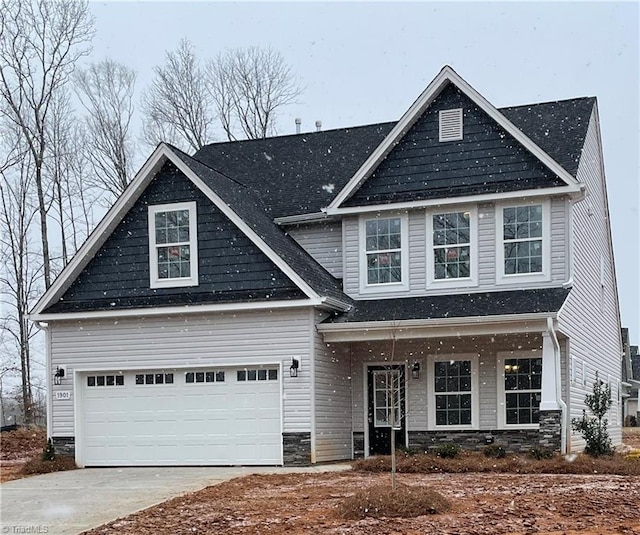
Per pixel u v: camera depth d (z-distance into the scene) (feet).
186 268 63.57
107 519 39.22
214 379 61.72
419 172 64.75
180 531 34.63
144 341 63.36
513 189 61.05
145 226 64.90
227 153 84.07
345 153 78.48
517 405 61.52
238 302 60.29
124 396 63.82
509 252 61.98
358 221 66.13
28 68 111.65
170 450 62.18
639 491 40.11
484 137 63.46
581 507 35.99
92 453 63.98
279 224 70.69
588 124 68.33
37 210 120.88
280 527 34.19
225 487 47.16
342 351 64.90
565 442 55.57
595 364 73.87
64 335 65.36
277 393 59.93
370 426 65.67
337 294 63.16
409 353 64.80
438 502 36.47
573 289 61.21
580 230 66.18
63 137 121.08
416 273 64.28
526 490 41.27
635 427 162.91
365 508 36.04
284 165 79.66
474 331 57.41
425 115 65.31
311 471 54.13
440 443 63.10
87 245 64.85
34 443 93.56
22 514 42.01
